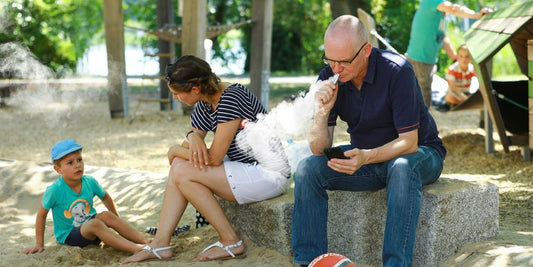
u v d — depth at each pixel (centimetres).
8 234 528
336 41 359
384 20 1675
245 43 2888
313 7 2255
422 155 370
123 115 1298
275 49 2892
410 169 358
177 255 433
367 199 402
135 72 2445
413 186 356
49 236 510
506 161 754
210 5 2769
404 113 366
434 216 374
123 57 1290
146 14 2725
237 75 2541
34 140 1065
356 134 396
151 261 415
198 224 502
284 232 414
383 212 395
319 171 376
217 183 417
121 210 593
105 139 1062
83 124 1234
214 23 2788
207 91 411
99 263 427
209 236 470
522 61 789
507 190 617
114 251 454
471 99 845
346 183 381
